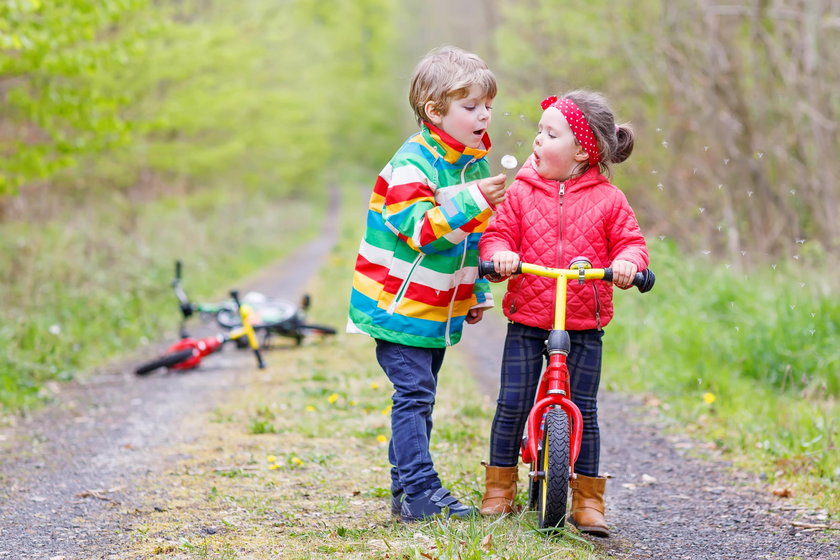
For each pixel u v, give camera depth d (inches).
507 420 141.0
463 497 153.4
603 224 138.2
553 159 137.0
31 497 167.3
